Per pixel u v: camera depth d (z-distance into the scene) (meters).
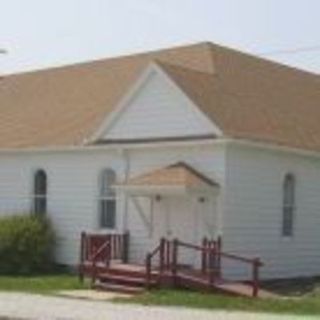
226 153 29.97
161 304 24.22
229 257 27.52
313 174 33.78
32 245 33.44
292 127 33.56
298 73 39.53
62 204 34.81
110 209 33.38
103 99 37.00
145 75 31.88
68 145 34.28
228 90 33.09
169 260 27.91
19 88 42.19
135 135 32.31
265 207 31.55
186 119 30.89
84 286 28.72
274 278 31.89
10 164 37.03
